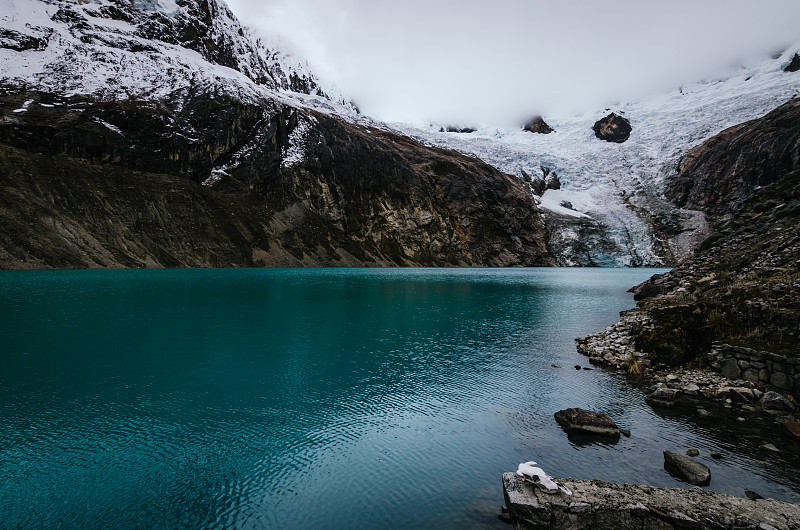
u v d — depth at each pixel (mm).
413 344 21375
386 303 37656
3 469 8797
